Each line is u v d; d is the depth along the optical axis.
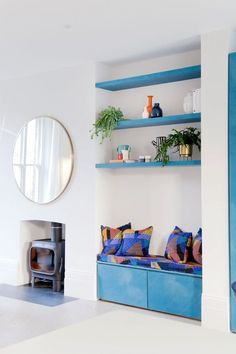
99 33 4.24
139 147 5.21
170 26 4.05
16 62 5.23
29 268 5.89
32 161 5.74
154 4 3.54
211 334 1.31
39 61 5.18
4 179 6.09
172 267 4.51
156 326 1.39
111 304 4.96
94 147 5.18
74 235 5.35
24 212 5.86
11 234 6.00
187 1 3.48
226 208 4.04
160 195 5.04
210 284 4.12
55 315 4.53
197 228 4.75
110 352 1.16
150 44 4.58
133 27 4.08
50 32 4.21
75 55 4.96
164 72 4.69
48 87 5.62
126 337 1.28
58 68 5.49
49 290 5.62
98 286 5.14
